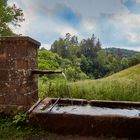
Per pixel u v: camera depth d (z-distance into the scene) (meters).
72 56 46.53
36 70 3.12
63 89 4.81
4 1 10.88
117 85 5.00
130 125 2.66
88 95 4.72
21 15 11.20
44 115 2.81
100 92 4.84
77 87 5.01
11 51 3.02
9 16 10.73
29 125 2.85
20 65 3.00
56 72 3.15
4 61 3.03
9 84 3.03
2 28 10.71
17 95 3.02
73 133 2.76
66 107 3.27
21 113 2.97
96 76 46.72
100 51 54.44
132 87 4.86
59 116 2.78
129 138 2.66
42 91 4.72
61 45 49.28
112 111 3.11
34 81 3.21
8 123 2.90
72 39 55.16
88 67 46.69
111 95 4.64
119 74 14.63
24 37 2.96
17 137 2.67
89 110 3.12
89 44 54.72
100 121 2.71
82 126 2.74
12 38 2.98
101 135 2.71
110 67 50.94
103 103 3.38
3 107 3.04
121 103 3.36
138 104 3.34
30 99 3.06
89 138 2.70
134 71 13.70
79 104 3.43
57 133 2.79
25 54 2.99
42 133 2.76
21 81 3.01
